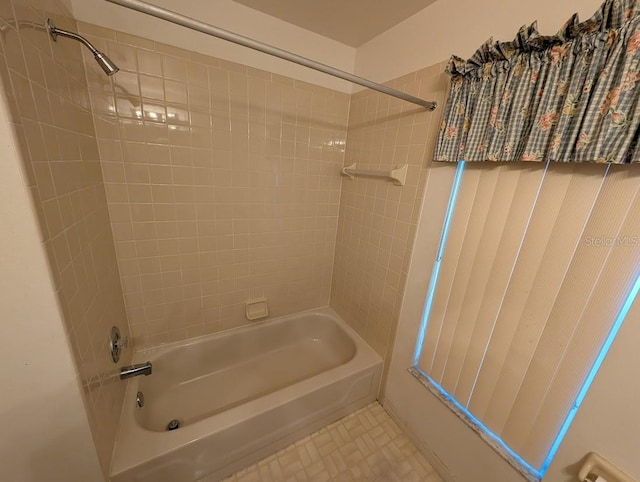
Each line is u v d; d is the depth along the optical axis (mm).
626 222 674
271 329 1905
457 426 1172
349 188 1771
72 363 703
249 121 1431
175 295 1530
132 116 1175
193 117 1294
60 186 722
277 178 1611
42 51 676
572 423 799
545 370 868
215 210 1490
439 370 1259
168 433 1087
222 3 1223
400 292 1438
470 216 1051
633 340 669
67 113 828
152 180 1290
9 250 565
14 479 724
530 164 850
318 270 2004
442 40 1100
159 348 1569
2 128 507
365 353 1659
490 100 893
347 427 1506
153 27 1127
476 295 1057
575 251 773
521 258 900
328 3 1202
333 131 1695
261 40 1341
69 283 716
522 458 966
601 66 656
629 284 681
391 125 1386
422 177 1240
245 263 1691
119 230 1281
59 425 743
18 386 660
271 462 1294
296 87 1503
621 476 705
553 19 772
